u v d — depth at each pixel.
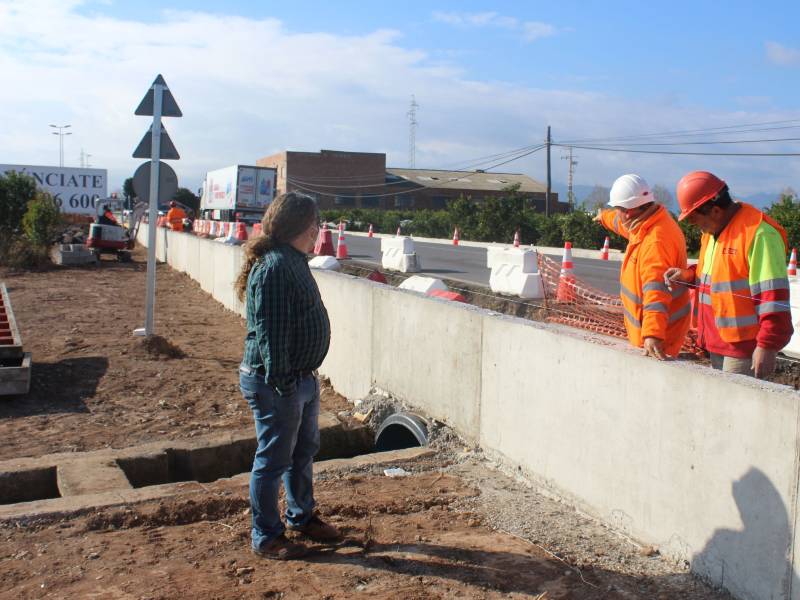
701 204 4.18
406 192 77.81
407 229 48.38
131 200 56.09
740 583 3.58
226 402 8.41
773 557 3.40
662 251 4.37
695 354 5.34
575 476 4.82
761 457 3.46
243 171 43.97
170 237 26.25
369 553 4.17
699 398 3.83
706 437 3.78
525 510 4.82
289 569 3.97
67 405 8.17
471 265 21.11
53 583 3.82
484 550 4.20
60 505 4.80
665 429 4.06
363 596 3.66
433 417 6.66
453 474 5.55
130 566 4.01
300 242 3.97
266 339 3.79
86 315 14.10
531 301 12.04
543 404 5.14
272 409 3.94
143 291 18.47
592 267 20.73
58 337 11.66
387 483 5.36
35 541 4.34
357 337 8.29
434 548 4.22
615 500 4.46
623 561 4.06
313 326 3.96
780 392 3.41
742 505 3.57
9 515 4.62
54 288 18.31
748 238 4.09
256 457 4.06
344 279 8.66
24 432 7.18
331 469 5.61
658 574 3.91
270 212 3.97
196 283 20.08
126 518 4.66
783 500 3.35
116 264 25.95
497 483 5.34
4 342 9.52
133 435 7.14
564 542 4.31
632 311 4.61
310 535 4.32
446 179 83.38
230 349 11.50
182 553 4.18
